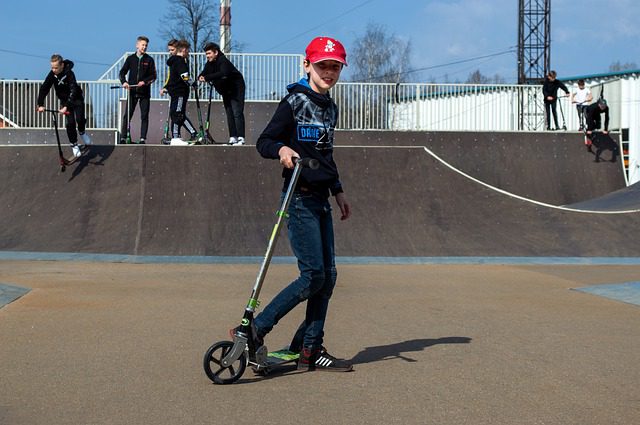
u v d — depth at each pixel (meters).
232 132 16.91
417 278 10.76
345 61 5.12
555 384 5.00
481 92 24.00
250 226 14.45
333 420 4.21
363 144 22.67
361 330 6.81
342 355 5.82
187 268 11.66
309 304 5.30
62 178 15.69
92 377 5.07
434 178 16.27
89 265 11.84
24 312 7.38
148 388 4.82
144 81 17.00
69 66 15.70
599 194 22.48
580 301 8.67
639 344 6.29
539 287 9.90
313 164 4.73
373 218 14.93
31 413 4.30
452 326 7.04
